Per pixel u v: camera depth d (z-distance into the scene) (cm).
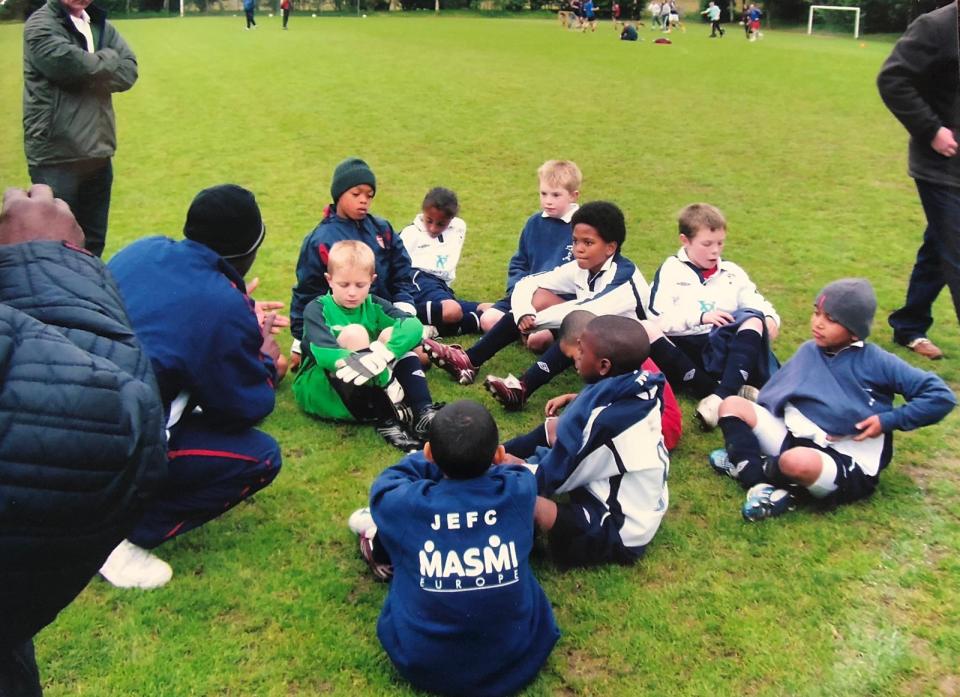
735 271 486
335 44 2655
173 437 322
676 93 1641
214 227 333
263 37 2977
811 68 2125
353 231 494
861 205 848
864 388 368
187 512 327
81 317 160
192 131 1216
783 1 4456
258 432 351
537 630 275
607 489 329
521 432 431
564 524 318
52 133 583
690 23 4778
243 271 357
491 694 267
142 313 309
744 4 4628
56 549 147
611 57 2392
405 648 266
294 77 1797
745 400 384
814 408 373
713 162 1045
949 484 384
